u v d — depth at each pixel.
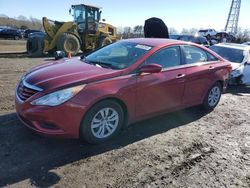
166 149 4.30
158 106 4.89
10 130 4.54
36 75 4.22
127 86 4.31
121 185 3.35
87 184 3.33
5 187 3.19
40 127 3.86
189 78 5.32
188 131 5.05
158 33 10.05
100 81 4.10
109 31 20.08
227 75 6.35
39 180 3.34
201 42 21.11
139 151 4.18
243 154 4.31
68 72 4.23
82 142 4.29
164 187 3.36
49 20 17.17
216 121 5.67
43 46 17.17
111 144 4.33
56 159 3.80
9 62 13.11
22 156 3.81
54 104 3.76
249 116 6.15
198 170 3.77
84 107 3.90
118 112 4.36
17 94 4.26
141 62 4.57
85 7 17.80
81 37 18.22
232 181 3.58
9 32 39.56
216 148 4.45
